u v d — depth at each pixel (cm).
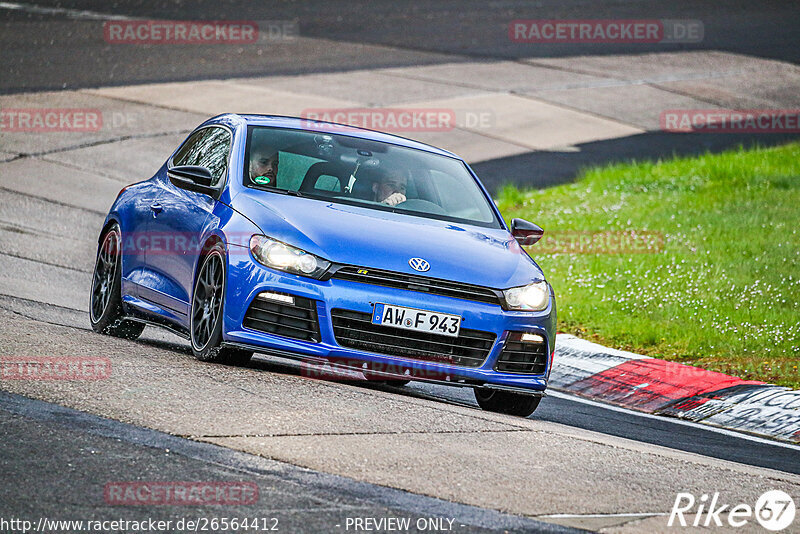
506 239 2820
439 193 2905
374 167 2886
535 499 1745
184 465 1698
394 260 2470
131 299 3025
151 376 2239
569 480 1889
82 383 2112
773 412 3083
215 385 2230
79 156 6494
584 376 3509
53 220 5212
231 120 3034
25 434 1769
